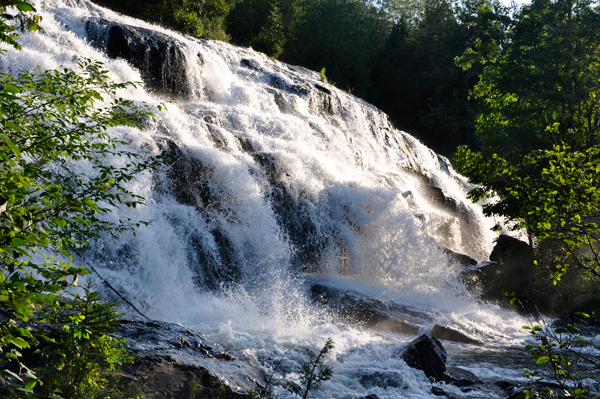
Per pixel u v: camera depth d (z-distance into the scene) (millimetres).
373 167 26703
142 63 19797
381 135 32406
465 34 56844
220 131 17734
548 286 16234
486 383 8602
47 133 4164
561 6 24359
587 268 6059
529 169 15836
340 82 51750
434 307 15523
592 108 21562
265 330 10523
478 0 54281
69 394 4203
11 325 2307
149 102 16812
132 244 11617
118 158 11914
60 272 2672
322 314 13906
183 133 15945
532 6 25531
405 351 9227
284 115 23125
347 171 21750
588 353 11125
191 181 14328
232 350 8703
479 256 26656
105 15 22375
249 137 18828
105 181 3785
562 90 22609
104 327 4684
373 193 19031
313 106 27594
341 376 8148
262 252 15359
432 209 24031
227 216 15016
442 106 50781
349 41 52344
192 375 6004
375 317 13805
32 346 4941
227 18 47656
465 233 26375
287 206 17031
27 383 2133
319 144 22578
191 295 12648
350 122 30156
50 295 2207
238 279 14414
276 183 16984
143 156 13086
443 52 57562
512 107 25359
